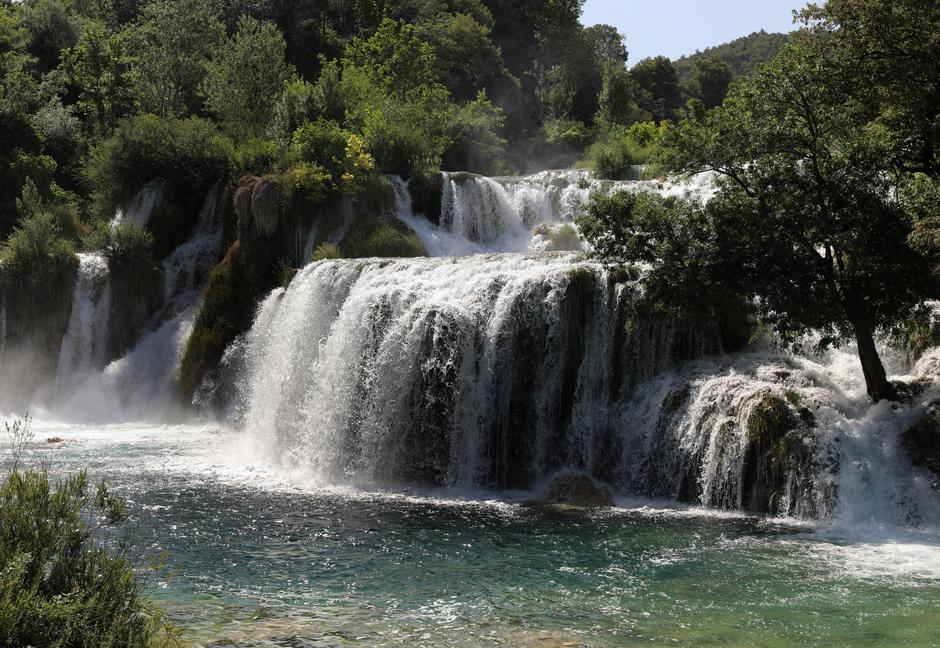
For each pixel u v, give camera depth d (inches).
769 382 682.2
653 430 714.2
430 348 801.6
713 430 666.2
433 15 3348.9
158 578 462.3
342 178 1349.7
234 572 477.4
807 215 663.1
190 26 2428.6
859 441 614.9
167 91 2372.0
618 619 398.6
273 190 1316.4
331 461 851.4
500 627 386.6
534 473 755.4
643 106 4227.4
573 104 3575.3
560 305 775.7
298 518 622.2
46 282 1339.8
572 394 769.6
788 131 684.7
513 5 3902.6
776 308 656.4
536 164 2906.0
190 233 1534.2
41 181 1833.2
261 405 1036.5
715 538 558.9
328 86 1779.0
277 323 1096.8
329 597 432.8
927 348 730.2
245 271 1299.2
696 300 689.0
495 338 788.0
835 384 695.7
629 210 746.2
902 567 486.6
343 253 1300.4
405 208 1425.9
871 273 647.8
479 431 781.3
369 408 834.2
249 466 863.7
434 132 2082.9
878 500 588.4
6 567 279.6
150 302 1421.0
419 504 683.4
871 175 669.3
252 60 2047.2
